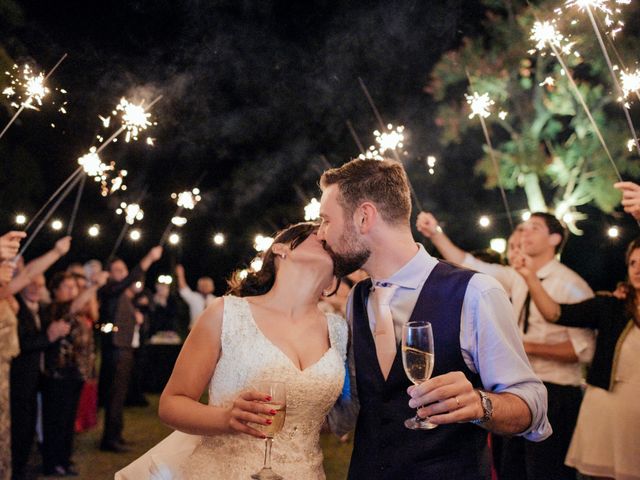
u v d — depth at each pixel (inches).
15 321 207.3
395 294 103.0
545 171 386.9
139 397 374.3
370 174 102.1
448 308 98.9
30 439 231.8
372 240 102.3
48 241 531.5
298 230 112.1
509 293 189.8
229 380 105.1
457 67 372.8
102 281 252.8
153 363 413.1
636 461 162.1
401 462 96.8
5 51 277.4
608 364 166.2
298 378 104.5
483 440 98.8
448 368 98.3
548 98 362.3
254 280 114.5
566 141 397.4
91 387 311.6
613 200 377.1
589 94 353.1
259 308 109.5
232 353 105.4
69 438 251.3
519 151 383.9
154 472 108.9
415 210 487.8
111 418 283.1
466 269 101.8
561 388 173.9
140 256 580.4
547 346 175.0
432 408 83.4
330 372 106.7
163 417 100.7
